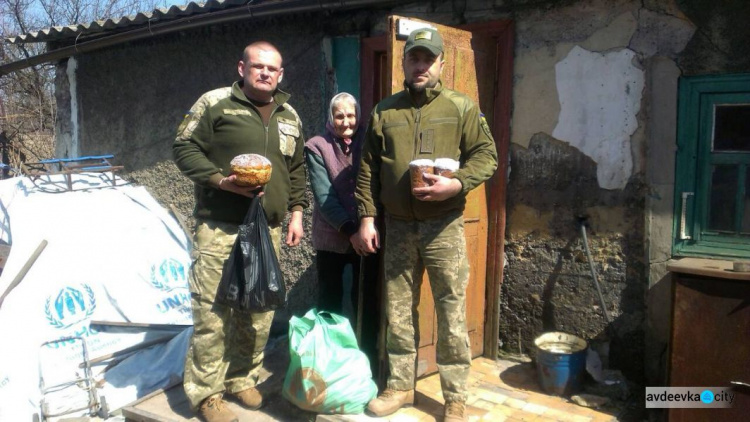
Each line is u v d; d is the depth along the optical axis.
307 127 5.14
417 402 3.31
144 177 6.50
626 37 3.54
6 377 3.89
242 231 2.93
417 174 2.70
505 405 3.43
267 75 3.03
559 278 3.91
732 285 2.95
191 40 5.88
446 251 2.94
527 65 3.91
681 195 3.46
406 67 2.88
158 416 3.15
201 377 3.04
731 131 3.34
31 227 4.45
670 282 3.51
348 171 3.44
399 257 3.07
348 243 3.55
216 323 3.04
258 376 3.41
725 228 3.40
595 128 3.69
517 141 4.00
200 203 3.10
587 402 3.43
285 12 4.75
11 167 9.98
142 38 5.98
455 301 2.97
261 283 2.91
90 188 5.14
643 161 3.55
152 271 4.82
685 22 3.36
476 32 4.08
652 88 3.48
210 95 3.06
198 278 3.04
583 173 3.77
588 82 3.69
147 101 6.37
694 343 3.07
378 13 4.60
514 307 4.12
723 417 3.00
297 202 3.37
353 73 4.79
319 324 3.11
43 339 4.09
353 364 3.05
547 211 3.92
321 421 3.01
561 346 3.79
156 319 4.69
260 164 2.83
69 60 7.16
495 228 4.07
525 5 3.87
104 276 4.52
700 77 3.35
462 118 2.92
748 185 3.31
